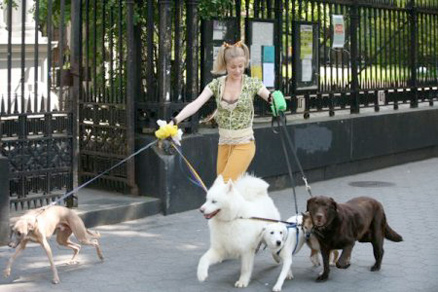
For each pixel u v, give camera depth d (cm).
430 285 746
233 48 796
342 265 727
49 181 935
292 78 1304
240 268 808
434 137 1630
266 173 1202
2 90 1217
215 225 722
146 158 1052
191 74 1081
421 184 1316
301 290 729
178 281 757
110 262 816
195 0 1070
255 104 1230
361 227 748
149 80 1068
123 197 1049
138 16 1072
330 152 1341
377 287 739
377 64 1504
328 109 1377
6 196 847
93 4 1105
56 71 1017
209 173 1089
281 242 714
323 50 1375
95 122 1105
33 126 912
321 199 714
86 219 947
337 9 1405
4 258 820
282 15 1269
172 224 989
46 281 747
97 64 1122
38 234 731
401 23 1572
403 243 906
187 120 1075
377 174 1424
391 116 1490
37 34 916
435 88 1684
